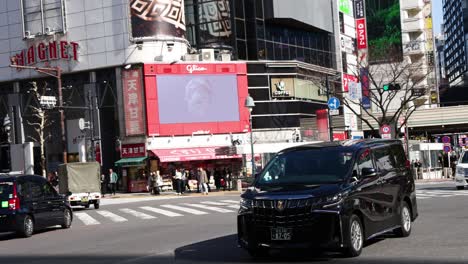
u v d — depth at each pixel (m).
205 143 47.75
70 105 49.28
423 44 81.06
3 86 51.72
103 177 42.97
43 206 17.72
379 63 61.88
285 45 55.88
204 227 16.00
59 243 14.42
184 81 47.50
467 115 62.53
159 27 47.19
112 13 47.62
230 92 48.91
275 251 10.59
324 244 8.92
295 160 10.24
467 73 127.12
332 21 62.28
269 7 53.59
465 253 9.52
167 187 45.84
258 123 50.22
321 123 52.22
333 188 9.24
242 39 52.88
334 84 59.88
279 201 9.06
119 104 47.19
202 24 53.44
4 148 51.84
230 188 42.97
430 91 76.94
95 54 48.03
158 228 16.62
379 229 10.48
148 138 46.28
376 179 10.55
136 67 46.81
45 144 50.53
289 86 52.16
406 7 82.44
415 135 75.06
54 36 49.25
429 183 37.47
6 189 16.70
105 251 12.05
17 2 50.62
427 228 13.17
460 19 150.88
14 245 14.85
